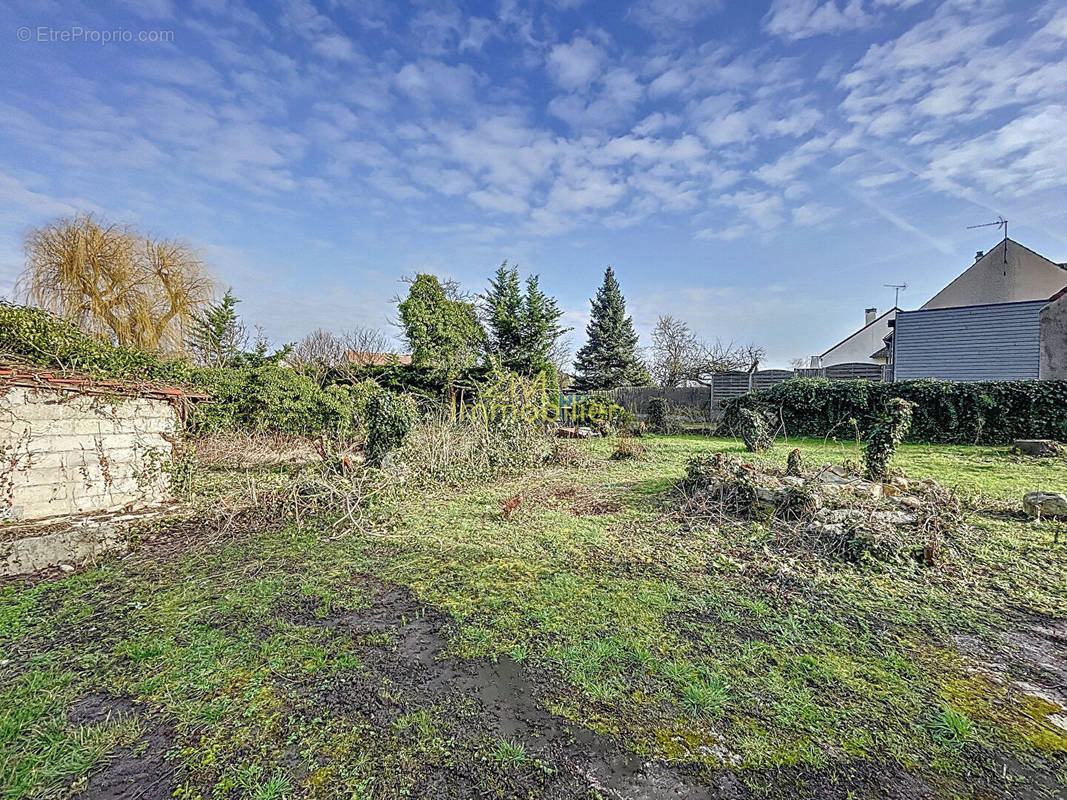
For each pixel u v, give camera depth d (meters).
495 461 9.30
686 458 10.47
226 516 5.77
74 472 6.09
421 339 17.81
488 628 3.21
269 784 1.93
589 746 2.15
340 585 3.93
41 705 2.40
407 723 2.30
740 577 4.04
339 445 9.83
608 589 3.81
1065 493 6.52
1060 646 2.97
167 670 2.73
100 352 7.13
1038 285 18.62
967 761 2.06
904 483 6.26
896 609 3.44
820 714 2.35
